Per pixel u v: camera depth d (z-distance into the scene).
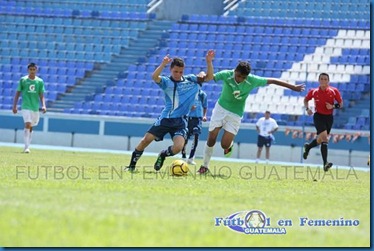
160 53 114.19
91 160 61.47
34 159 58.22
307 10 119.94
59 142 101.31
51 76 112.62
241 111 48.62
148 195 29.91
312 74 106.38
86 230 20.50
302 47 110.12
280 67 108.19
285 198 31.80
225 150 49.97
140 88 108.62
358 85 102.94
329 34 111.31
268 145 88.56
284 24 114.94
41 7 127.62
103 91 109.56
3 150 75.00
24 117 71.31
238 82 47.41
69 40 119.06
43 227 20.77
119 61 114.31
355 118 98.38
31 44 119.06
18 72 115.81
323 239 21.53
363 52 108.06
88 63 113.81
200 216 24.47
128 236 19.92
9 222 21.33
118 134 99.50
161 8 121.69
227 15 122.19
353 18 118.25
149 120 98.69
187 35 115.88
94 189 31.55
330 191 37.66
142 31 117.88
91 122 100.44
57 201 26.39
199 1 122.81
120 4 125.31
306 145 58.25
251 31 114.75
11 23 122.19
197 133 62.69
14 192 28.91
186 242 19.73
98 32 119.06
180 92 44.91
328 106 54.88
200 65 111.75
